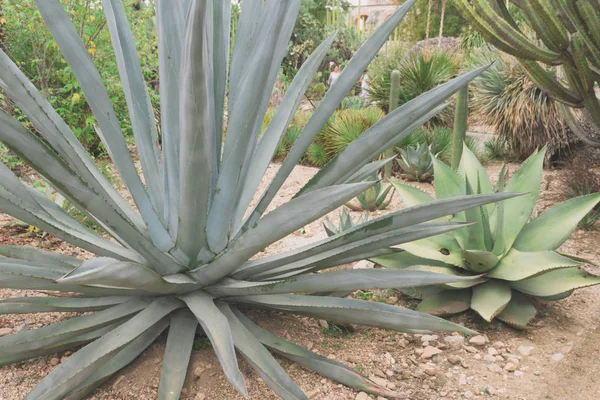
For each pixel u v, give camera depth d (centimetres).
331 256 225
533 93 706
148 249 209
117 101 688
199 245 223
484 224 296
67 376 189
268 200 235
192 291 228
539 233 307
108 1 232
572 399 221
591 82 434
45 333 212
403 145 717
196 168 196
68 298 233
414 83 859
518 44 405
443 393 226
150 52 790
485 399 222
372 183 173
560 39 404
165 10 228
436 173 341
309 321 279
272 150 266
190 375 224
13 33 638
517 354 257
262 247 203
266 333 232
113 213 193
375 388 214
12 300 226
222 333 190
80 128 645
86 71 215
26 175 531
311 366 223
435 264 310
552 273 285
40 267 229
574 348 260
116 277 177
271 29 213
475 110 877
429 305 291
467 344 267
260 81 218
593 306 307
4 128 165
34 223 204
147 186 254
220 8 230
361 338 269
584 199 306
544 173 673
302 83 261
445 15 2531
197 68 171
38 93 220
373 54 223
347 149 212
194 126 185
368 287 216
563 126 675
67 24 209
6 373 225
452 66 899
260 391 219
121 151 228
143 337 229
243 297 237
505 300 272
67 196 197
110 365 214
